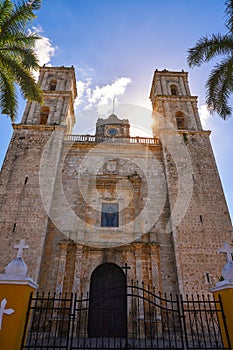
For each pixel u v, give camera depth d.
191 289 17.72
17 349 7.27
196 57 17.41
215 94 17.20
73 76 33.03
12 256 18.28
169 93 31.09
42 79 31.91
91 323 17.17
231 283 8.38
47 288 17.84
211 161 24.38
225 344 8.29
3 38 16.41
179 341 15.55
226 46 16.86
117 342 14.41
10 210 20.30
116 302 18.02
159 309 17.25
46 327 16.27
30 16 16.86
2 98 17.02
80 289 18.03
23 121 26.86
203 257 19.03
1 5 16.48
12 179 22.00
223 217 21.02
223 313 8.32
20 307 7.64
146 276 18.70
